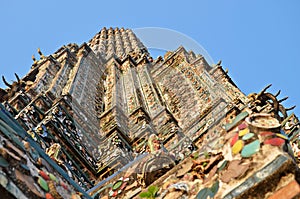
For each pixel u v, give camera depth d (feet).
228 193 21.43
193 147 51.57
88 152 57.57
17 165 20.67
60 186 23.45
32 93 82.99
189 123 73.92
